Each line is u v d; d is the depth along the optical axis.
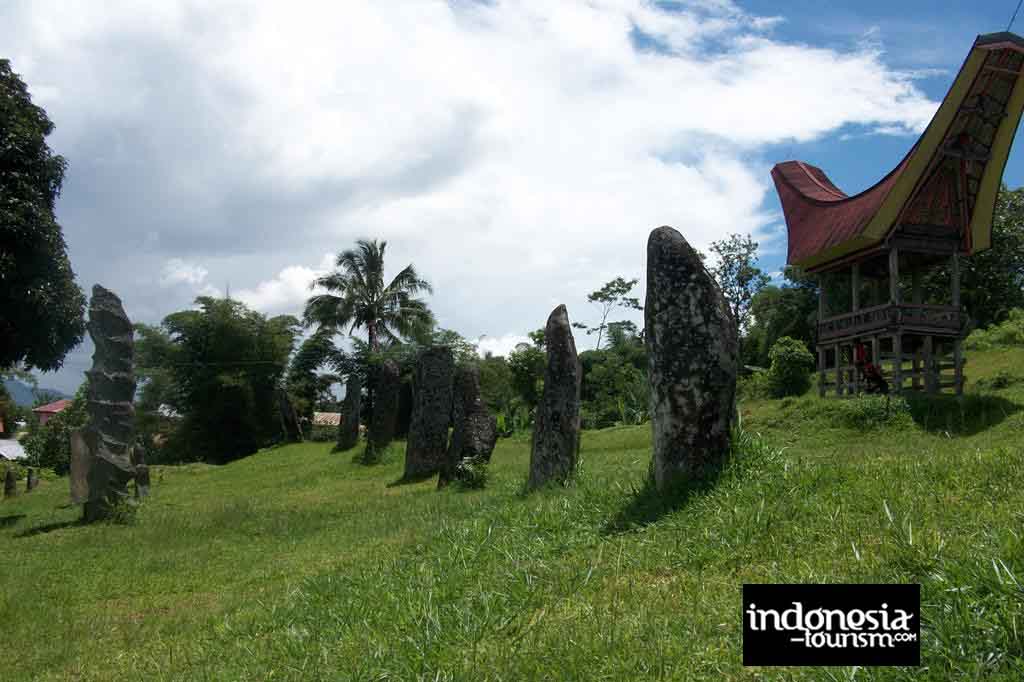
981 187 20.89
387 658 4.75
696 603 4.70
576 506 8.38
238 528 13.65
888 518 5.32
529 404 39.81
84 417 42.81
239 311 48.19
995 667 3.28
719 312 8.49
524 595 5.52
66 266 19.02
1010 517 4.96
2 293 18.00
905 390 19.95
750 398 31.44
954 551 4.48
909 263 23.28
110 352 16.48
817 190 26.97
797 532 5.74
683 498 7.56
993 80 19.33
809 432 17.17
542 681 4.00
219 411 45.94
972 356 27.89
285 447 35.84
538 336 41.44
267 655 5.64
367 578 7.36
